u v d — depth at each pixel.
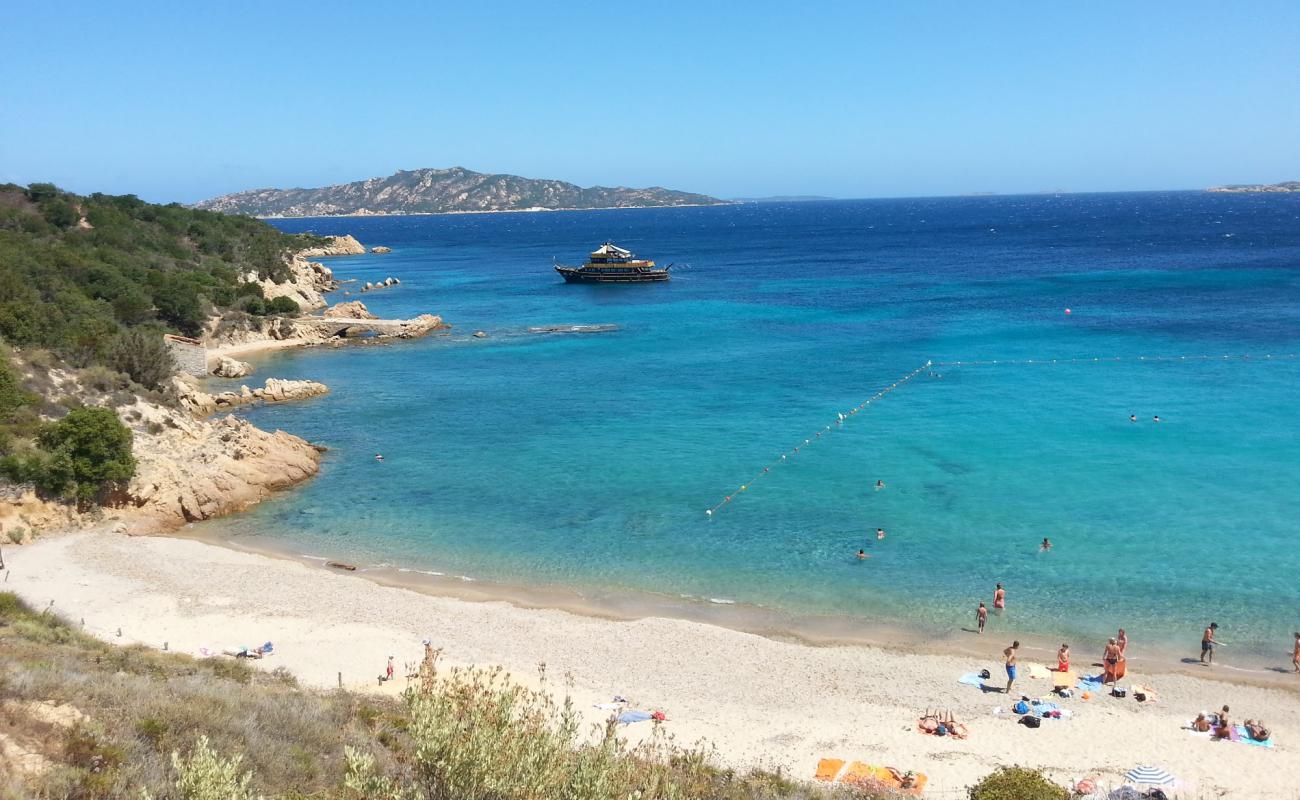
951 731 28.03
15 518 43.28
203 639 33.81
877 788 24.17
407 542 45.31
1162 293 123.12
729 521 47.00
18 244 92.94
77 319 72.75
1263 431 58.34
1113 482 50.22
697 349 96.06
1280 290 120.69
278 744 18.88
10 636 26.12
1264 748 27.02
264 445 55.00
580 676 31.92
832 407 69.00
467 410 72.19
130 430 49.59
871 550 42.84
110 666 24.23
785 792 22.86
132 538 44.34
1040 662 32.84
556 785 13.59
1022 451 56.22
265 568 41.38
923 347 91.62
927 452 56.81
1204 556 40.75
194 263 124.38
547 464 57.34
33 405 50.50
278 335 106.75
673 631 35.38
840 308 122.56
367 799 13.68
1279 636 34.22
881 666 32.69
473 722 13.66
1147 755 26.67
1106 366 79.56
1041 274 153.50
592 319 121.38
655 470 55.47
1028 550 42.09
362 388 81.50
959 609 37.06
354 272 199.75
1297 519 44.25
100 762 15.38
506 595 39.16
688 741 27.20
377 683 30.22
